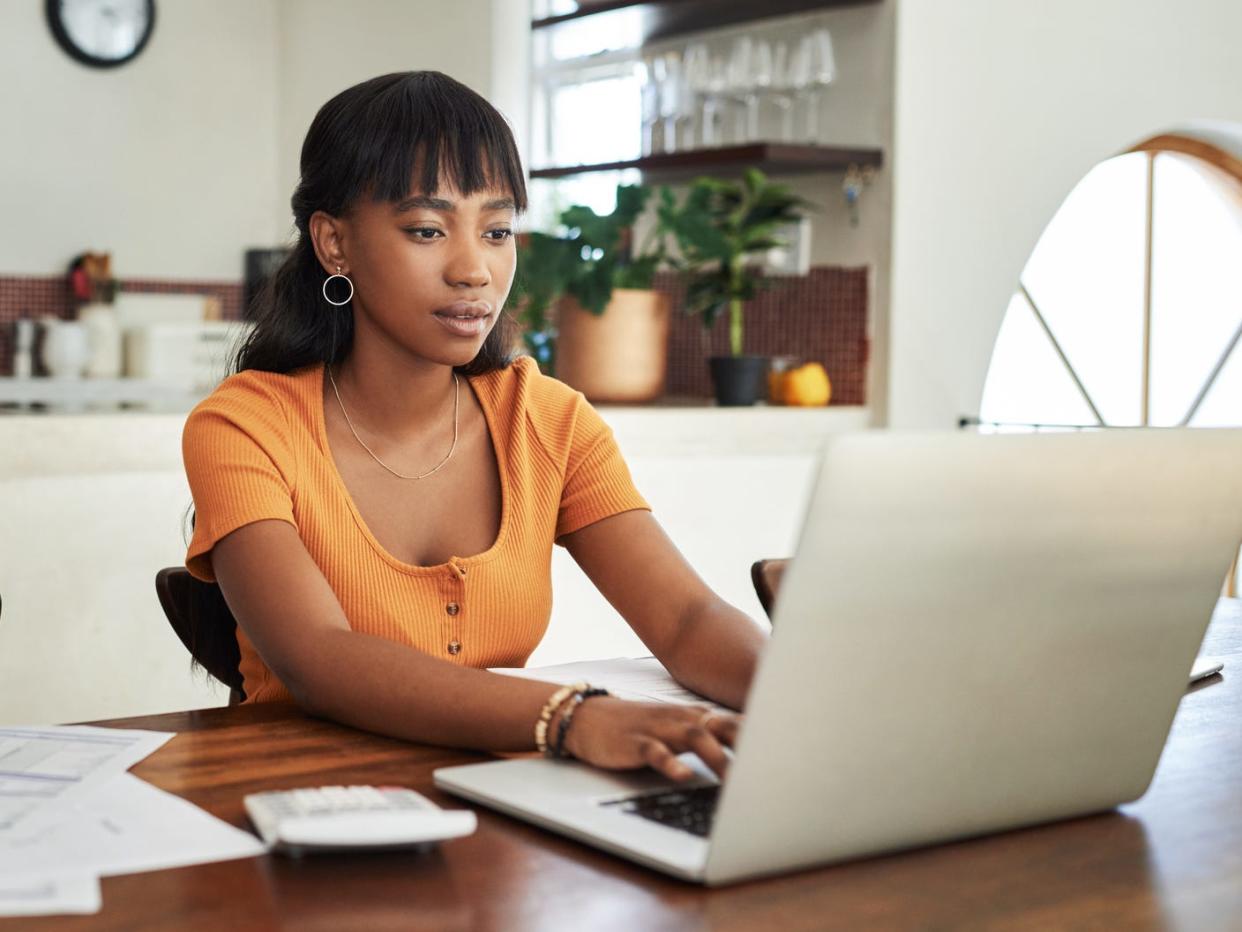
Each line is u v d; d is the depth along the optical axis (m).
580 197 3.97
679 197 3.60
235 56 5.29
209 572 1.22
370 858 0.76
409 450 1.29
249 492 1.17
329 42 4.99
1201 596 0.86
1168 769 0.98
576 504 1.37
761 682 0.70
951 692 0.77
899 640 0.74
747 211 3.13
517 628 1.29
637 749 0.87
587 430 1.40
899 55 3.04
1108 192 3.95
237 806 0.85
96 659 2.11
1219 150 3.80
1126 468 0.80
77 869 0.73
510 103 4.16
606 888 0.72
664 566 1.31
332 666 1.05
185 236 5.21
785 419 3.00
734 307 3.16
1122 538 0.81
